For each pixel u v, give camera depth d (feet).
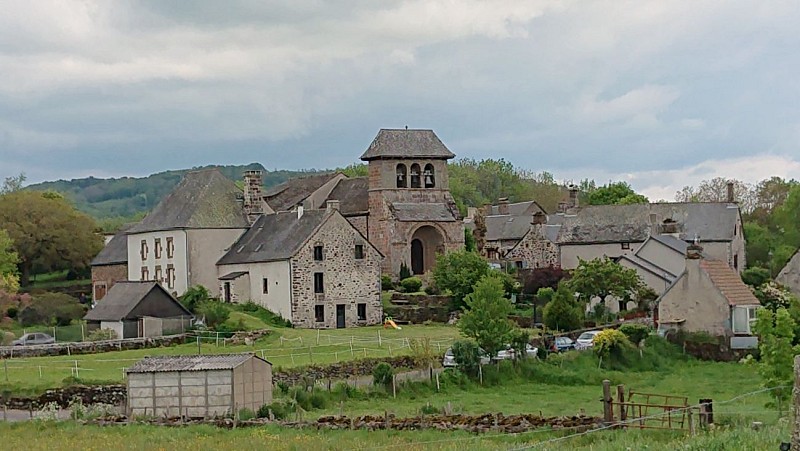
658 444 114.42
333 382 201.05
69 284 406.62
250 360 175.11
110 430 155.94
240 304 305.94
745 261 383.86
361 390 194.90
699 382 215.31
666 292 253.44
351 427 152.35
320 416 167.94
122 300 272.72
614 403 147.84
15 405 183.52
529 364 221.25
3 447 140.26
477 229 386.32
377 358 217.97
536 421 150.51
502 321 220.43
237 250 324.60
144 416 168.86
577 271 293.43
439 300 310.04
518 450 122.62
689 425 134.72
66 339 268.41
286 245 301.63
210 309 278.46
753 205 545.44
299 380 198.59
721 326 247.09
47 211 407.03
